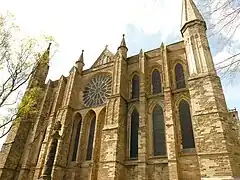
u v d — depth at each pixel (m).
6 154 36.78
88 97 39.59
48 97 44.47
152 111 30.97
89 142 33.72
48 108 43.31
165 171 24.95
